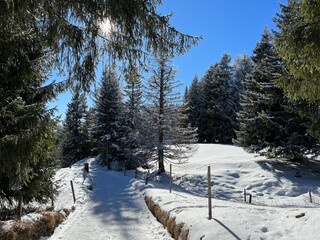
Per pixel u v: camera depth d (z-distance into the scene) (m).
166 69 24.75
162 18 4.67
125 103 33.44
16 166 6.85
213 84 45.03
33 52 6.94
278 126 20.52
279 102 20.89
